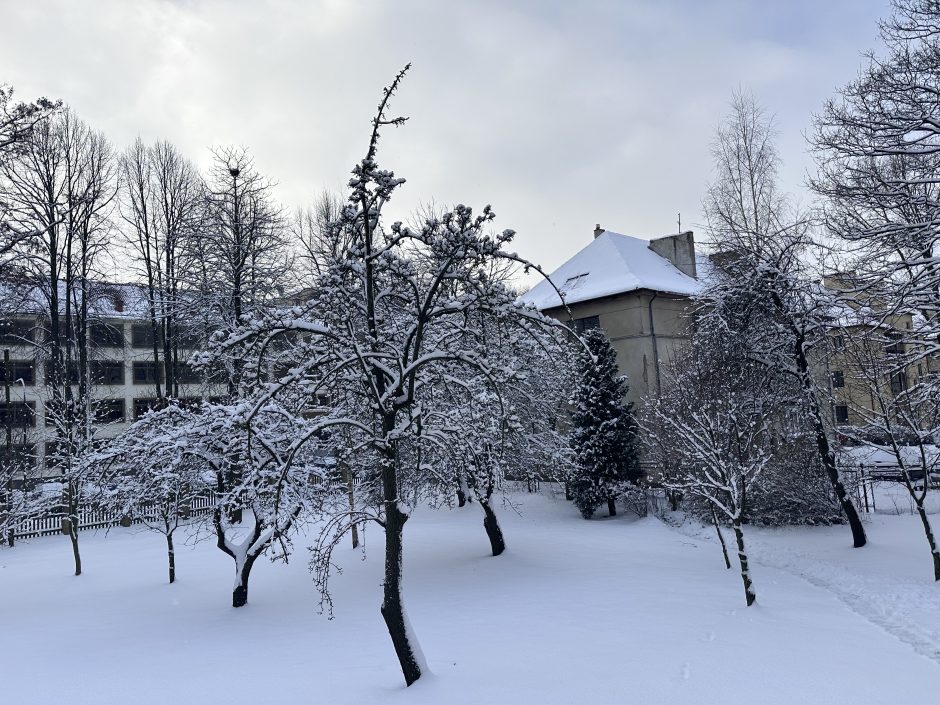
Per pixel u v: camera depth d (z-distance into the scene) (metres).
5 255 22.56
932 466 16.19
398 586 8.91
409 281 9.72
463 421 13.32
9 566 20.03
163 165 34.34
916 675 8.14
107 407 32.84
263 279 27.78
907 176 15.97
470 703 7.67
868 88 15.05
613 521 24.88
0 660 11.12
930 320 15.09
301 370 9.73
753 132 27.59
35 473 29.08
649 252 38.00
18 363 37.72
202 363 9.62
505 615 12.05
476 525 24.12
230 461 14.61
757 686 7.80
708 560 17.11
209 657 10.60
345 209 9.36
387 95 8.84
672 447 22.95
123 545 22.70
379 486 17.11
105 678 9.74
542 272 9.70
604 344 26.75
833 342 18.84
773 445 21.19
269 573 17.31
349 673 9.23
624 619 11.24
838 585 13.77
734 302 19.02
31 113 18.59
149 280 32.97
